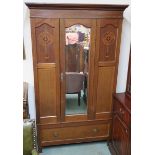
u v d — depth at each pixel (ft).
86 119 7.23
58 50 6.15
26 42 6.90
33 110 7.79
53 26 5.87
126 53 7.65
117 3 7.05
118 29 6.26
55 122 7.06
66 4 5.61
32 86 7.48
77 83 6.74
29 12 6.01
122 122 6.31
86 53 6.38
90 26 6.04
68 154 7.34
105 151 7.56
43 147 7.61
